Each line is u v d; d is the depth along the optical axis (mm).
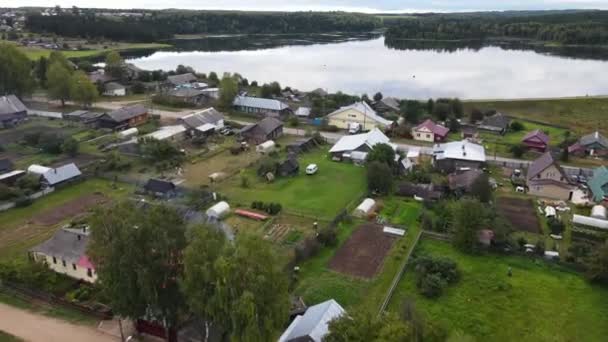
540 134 89062
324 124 103812
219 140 90750
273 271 29359
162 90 133875
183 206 57562
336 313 35156
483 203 58750
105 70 147375
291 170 73812
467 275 46031
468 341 34188
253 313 27359
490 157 83750
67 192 65312
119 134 90250
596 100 126000
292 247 51156
